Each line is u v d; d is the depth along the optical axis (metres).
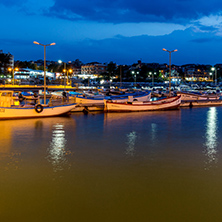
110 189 11.48
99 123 29.69
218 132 24.48
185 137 22.19
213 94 68.25
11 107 30.73
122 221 9.02
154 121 31.58
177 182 12.30
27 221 9.00
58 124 28.53
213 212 9.59
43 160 15.47
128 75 190.38
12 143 19.59
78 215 9.38
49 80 146.25
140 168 14.19
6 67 160.75
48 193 11.05
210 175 13.19
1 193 11.05
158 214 9.45
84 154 16.83
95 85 145.00
